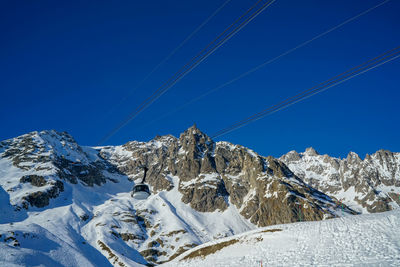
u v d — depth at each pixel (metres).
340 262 48.53
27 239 107.00
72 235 192.88
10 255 86.19
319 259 52.88
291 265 54.09
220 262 71.50
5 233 102.19
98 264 157.25
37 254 96.12
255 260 64.12
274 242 70.06
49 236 119.38
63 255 109.88
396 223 56.50
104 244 188.25
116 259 168.75
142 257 199.00
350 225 63.00
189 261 82.06
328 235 62.41
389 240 51.19
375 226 58.47
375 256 46.75
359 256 48.69
